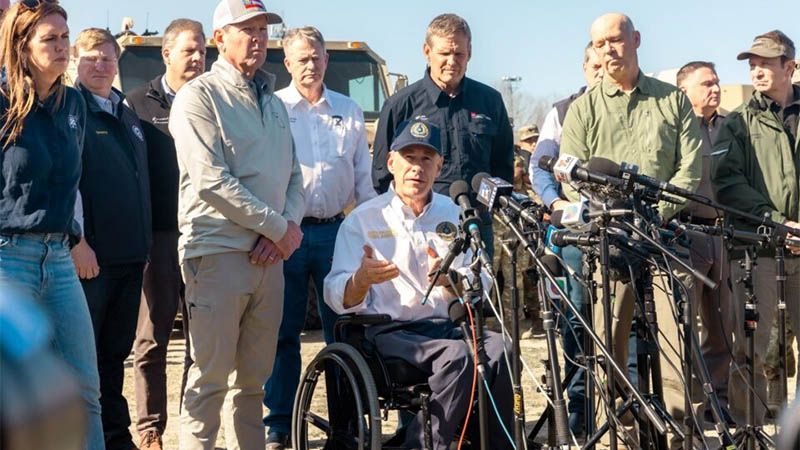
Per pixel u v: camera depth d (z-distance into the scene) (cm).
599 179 400
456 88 574
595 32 529
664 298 495
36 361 62
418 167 463
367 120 1052
